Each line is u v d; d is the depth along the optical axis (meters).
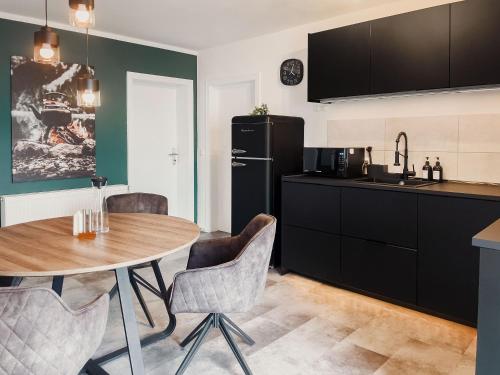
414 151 3.59
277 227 4.02
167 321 2.91
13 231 2.37
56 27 4.31
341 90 3.63
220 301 1.99
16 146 4.12
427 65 3.11
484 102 3.21
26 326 1.34
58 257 1.85
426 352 2.48
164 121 5.58
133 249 1.99
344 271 3.41
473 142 3.28
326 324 2.84
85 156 4.62
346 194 3.36
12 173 4.12
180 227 2.47
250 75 4.88
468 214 2.71
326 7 3.77
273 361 2.37
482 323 1.56
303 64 4.34
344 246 3.40
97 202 2.33
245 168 4.09
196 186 5.69
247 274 2.02
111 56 4.75
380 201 3.15
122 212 3.19
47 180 4.37
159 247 2.02
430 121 3.48
